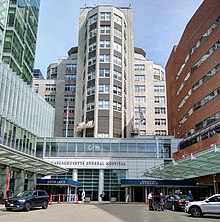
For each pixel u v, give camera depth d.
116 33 63.28
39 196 23.36
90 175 47.69
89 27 64.44
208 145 35.41
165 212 23.52
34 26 59.81
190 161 27.03
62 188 43.22
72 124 76.19
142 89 83.25
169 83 66.38
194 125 44.53
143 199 43.09
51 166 35.22
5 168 31.11
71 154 48.69
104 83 58.56
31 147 45.66
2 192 29.98
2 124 35.81
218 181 34.47
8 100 37.25
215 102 37.50
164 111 82.38
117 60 61.38
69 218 16.36
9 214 18.58
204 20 42.53
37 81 81.81
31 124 45.06
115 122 56.94
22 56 51.06
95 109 56.78
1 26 44.62
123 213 20.86
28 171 38.09
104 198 46.44
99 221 14.91
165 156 48.66
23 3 51.84
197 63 44.59
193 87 45.94
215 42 38.41
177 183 41.44
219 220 16.70
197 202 19.48
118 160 48.00
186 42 50.75
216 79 37.50
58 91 79.19
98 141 49.38
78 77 64.62
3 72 36.12
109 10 64.06
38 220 14.99
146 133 79.50
